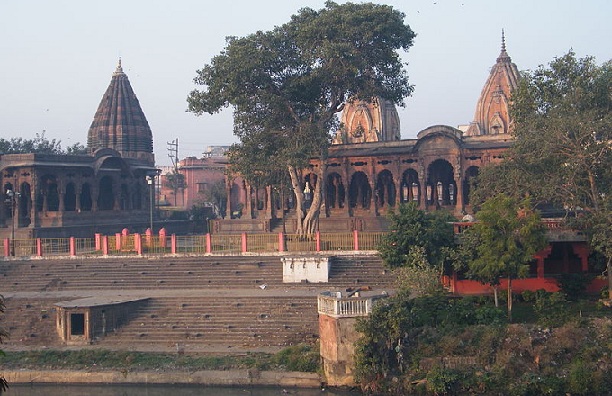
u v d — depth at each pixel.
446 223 34.91
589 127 32.81
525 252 30.81
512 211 31.09
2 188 61.75
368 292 33.03
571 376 26.19
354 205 62.28
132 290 39.56
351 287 37.16
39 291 40.34
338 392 27.83
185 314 35.06
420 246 33.84
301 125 47.12
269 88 48.88
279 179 51.78
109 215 66.94
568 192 34.25
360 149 58.78
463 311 30.34
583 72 38.50
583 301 32.16
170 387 29.55
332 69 47.69
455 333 28.59
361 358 27.55
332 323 28.48
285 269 39.09
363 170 58.06
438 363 27.45
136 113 84.38
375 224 56.34
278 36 47.78
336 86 49.97
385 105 77.81
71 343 33.75
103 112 83.62
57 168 61.59
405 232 33.91
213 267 41.41
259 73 46.97
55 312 36.28
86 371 30.52
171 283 39.94
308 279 38.78
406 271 31.89
